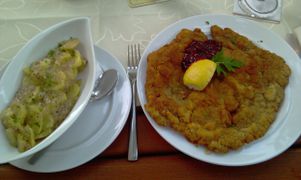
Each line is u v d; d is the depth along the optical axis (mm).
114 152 835
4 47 1040
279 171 800
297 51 1015
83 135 844
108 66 958
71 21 891
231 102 854
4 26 1082
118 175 802
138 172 806
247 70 907
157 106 842
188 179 795
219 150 778
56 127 800
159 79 887
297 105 863
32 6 1131
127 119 882
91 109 887
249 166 809
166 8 1125
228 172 803
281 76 900
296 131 817
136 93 930
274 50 978
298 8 1116
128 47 1029
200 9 1122
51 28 895
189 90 886
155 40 990
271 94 867
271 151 788
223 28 1029
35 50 900
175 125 813
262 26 1014
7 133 772
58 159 800
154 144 847
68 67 870
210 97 861
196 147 800
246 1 1119
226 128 819
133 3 1132
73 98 840
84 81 878
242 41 973
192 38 976
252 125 812
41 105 809
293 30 1042
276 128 831
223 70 902
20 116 782
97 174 805
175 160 821
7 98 841
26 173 805
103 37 1059
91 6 1132
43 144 713
